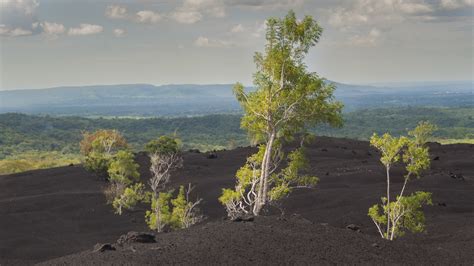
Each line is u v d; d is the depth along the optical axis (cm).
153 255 2133
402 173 7212
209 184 7281
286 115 3459
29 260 4709
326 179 7025
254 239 2345
